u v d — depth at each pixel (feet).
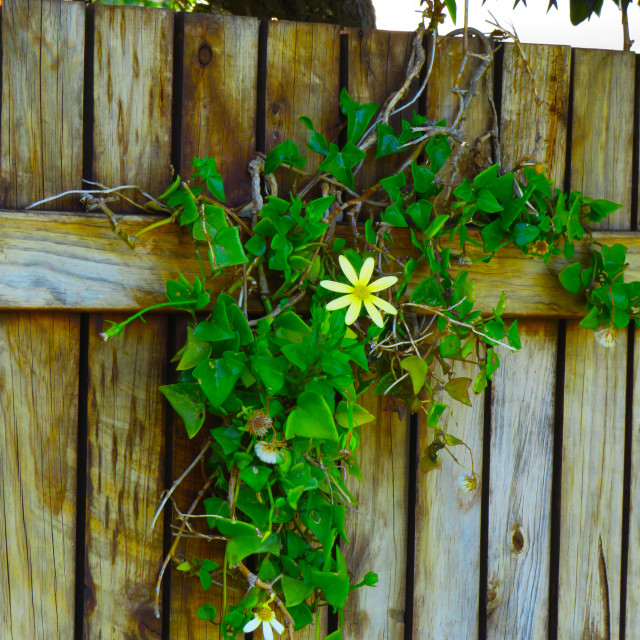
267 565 6.05
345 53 6.29
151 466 6.18
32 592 6.09
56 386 6.07
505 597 6.65
